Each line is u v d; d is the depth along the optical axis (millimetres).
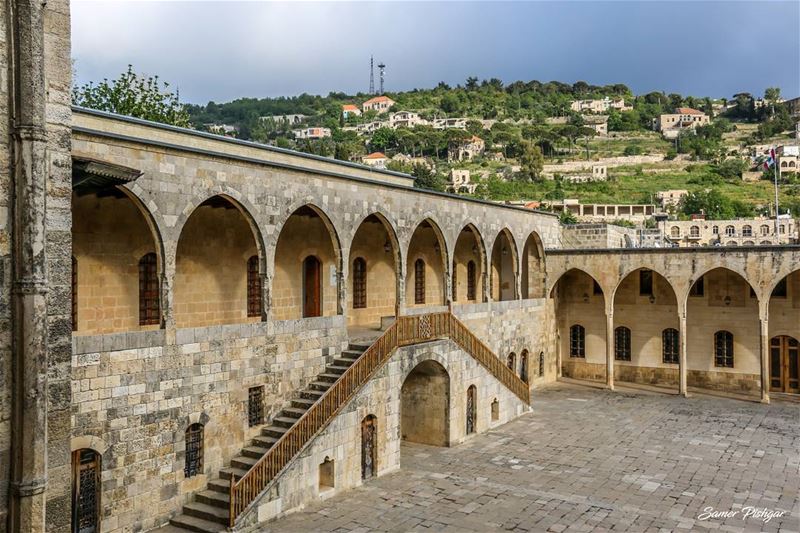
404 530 20062
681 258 40438
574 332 47250
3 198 9664
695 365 43562
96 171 17203
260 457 22172
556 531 20062
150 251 23734
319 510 21766
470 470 26234
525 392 36188
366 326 33344
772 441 30344
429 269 39781
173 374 20484
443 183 137500
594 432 32125
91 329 21953
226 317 26578
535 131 188125
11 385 9648
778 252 37812
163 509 20094
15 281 9703
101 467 18547
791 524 20578
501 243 45781
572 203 129375
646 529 20203
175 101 49562
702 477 25172
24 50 9805
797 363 41094
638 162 174375
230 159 22234
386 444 26000
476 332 36438
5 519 9547
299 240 30266
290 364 24641
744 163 157625
